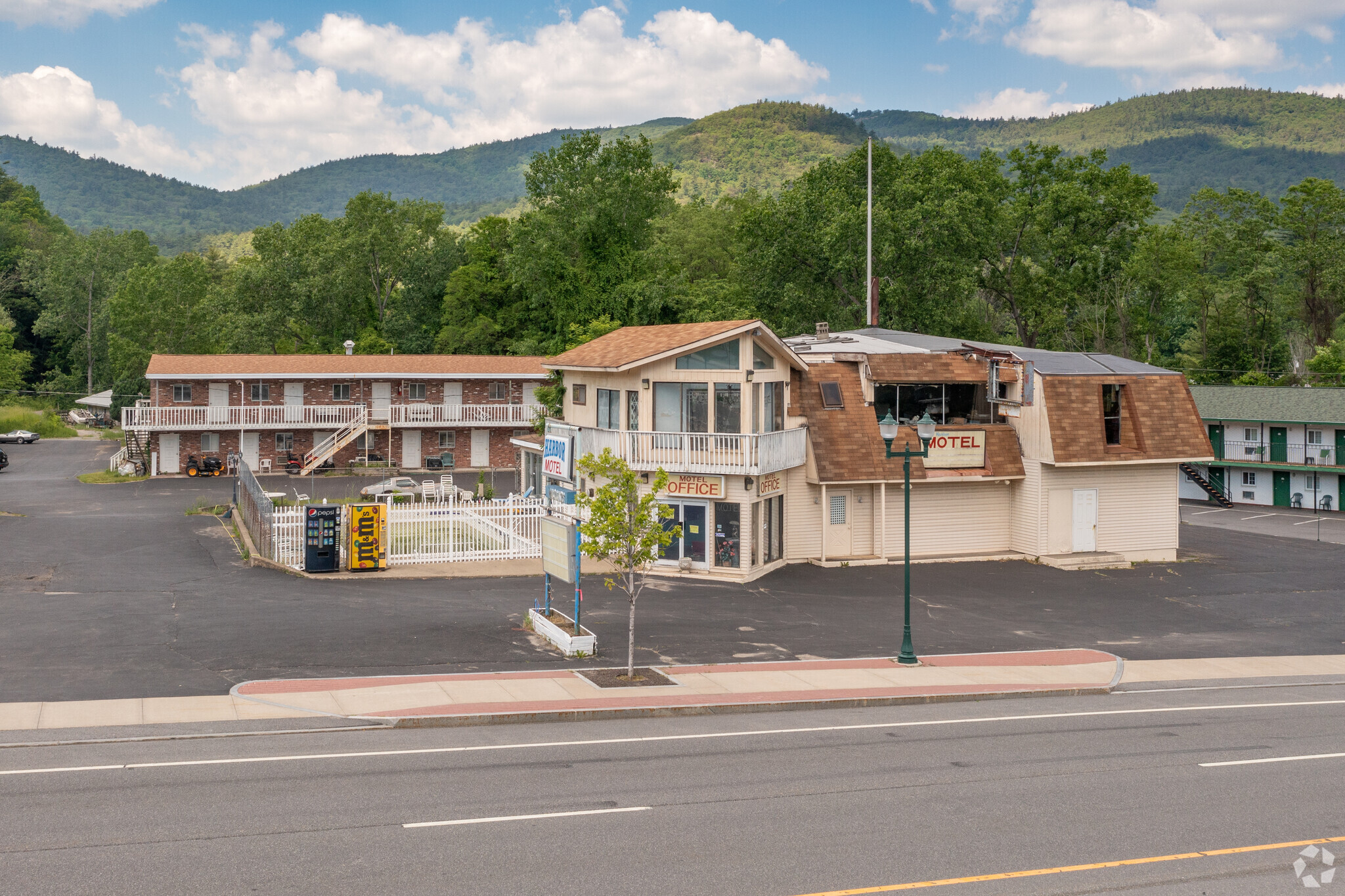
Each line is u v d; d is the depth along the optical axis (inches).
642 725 692.1
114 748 597.3
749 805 516.1
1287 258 3622.0
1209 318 3476.9
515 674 804.0
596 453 1371.8
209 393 2300.7
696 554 1295.5
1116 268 2906.0
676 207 4244.6
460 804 506.3
